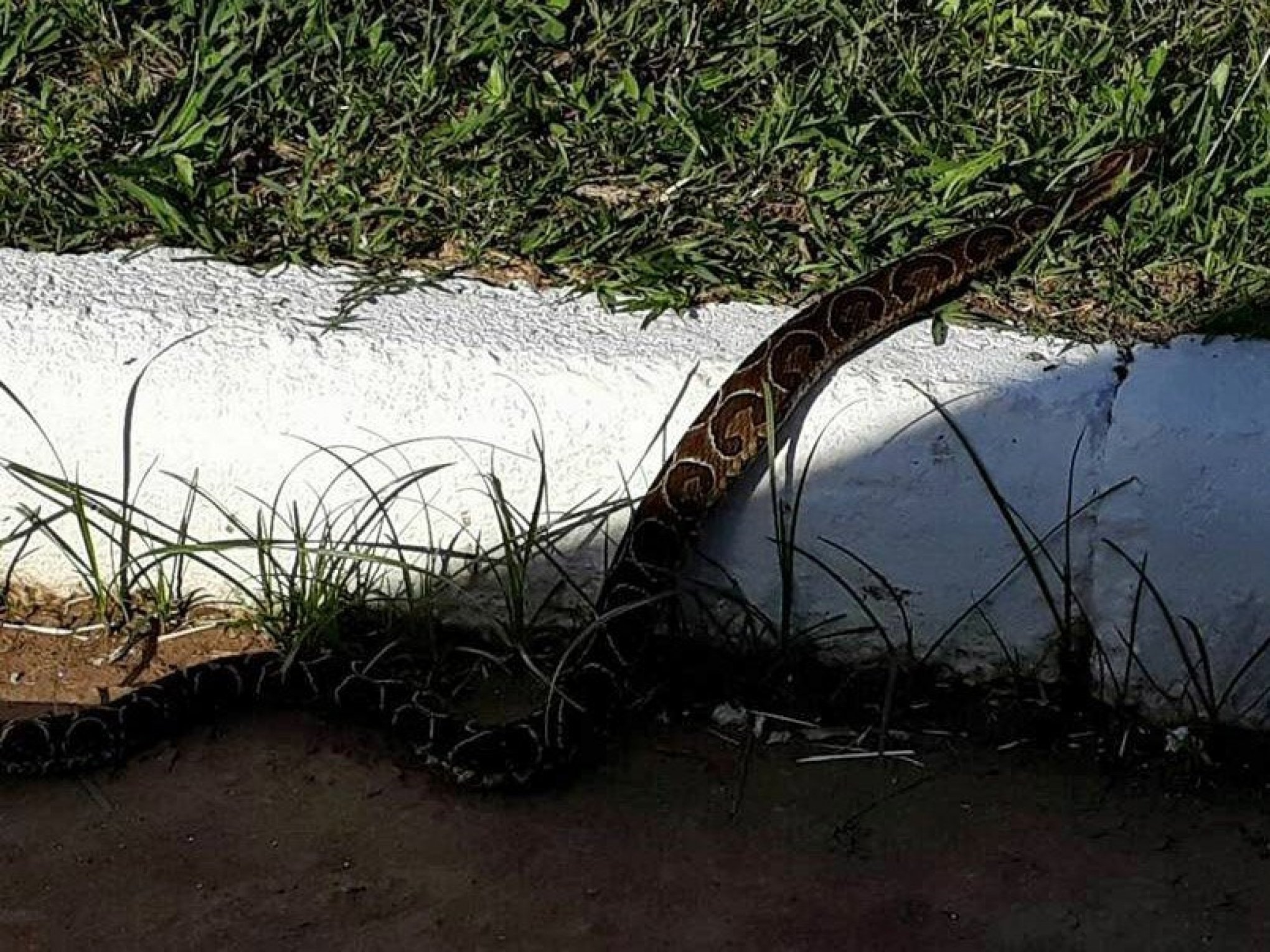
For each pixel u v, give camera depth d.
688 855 1.00
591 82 1.40
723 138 1.33
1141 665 1.08
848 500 1.10
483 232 1.25
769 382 1.09
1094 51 1.42
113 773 1.06
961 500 1.08
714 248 1.24
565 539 1.13
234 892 0.97
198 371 1.12
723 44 1.44
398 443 1.12
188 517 1.15
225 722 1.10
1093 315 1.16
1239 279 1.18
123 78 1.39
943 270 1.17
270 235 1.26
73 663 1.14
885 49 1.44
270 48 1.41
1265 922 0.95
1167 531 1.06
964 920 0.95
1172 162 1.31
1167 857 1.00
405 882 0.98
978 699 1.12
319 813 1.03
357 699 1.09
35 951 0.93
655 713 1.11
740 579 1.13
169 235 1.25
